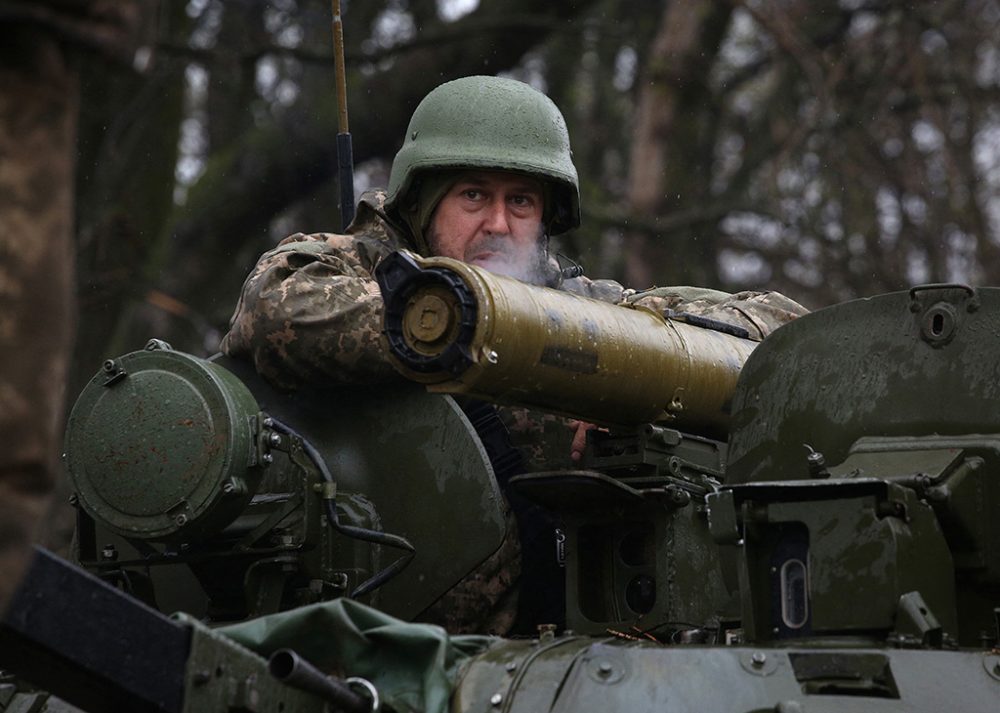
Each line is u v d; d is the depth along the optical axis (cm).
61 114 368
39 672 508
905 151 2184
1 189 361
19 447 362
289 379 725
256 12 1994
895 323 621
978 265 2133
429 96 781
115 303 1734
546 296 628
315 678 506
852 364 626
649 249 2412
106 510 673
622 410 661
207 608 721
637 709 516
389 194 771
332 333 706
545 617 742
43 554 481
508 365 605
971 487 583
